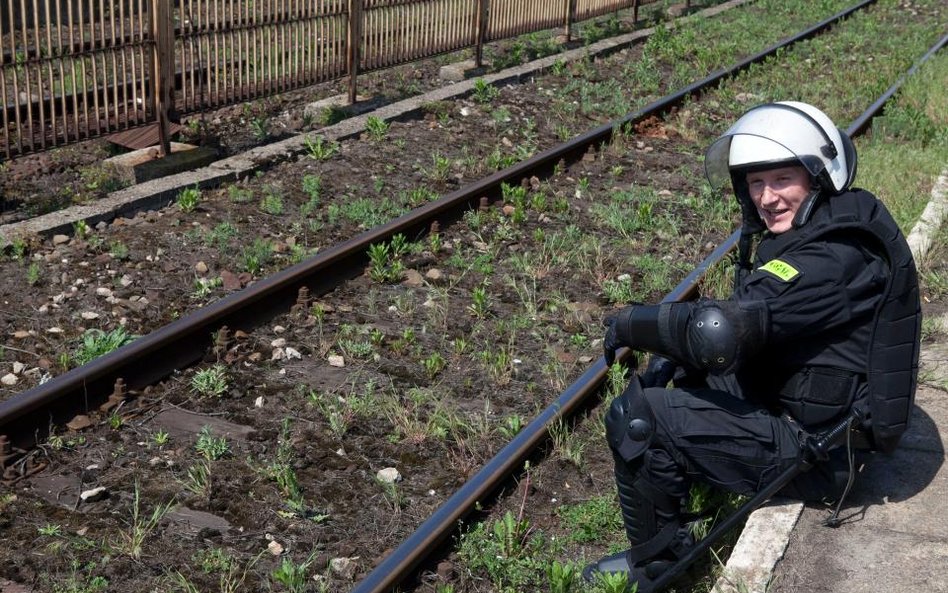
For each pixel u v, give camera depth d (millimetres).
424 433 4824
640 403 3439
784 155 3312
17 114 7602
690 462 3445
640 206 7754
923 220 7137
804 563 3561
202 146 9117
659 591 3725
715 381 3705
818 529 3713
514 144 9641
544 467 4605
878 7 17797
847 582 3480
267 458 4613
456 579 3881
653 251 7223
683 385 3807
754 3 17281
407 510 4301
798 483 3697
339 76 10445
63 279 6305
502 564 3920
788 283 3229
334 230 7352
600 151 9453
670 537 3516
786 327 3260
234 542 4043
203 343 5531
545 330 5969
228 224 7156
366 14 10625
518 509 4320
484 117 10312
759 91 11711
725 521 3443
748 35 14867
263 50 9516
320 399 5055
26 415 4645
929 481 4012
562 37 14297
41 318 5863
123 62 8297
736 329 3158
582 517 4234
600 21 15773
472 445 4750
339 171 8500
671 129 10203
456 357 5621
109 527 4094
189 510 4234
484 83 10836
